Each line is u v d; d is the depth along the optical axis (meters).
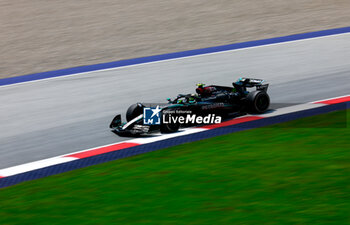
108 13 85.56
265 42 59.84
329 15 75.31
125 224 19.55
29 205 22.28
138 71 50.59
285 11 80.19
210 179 23.38
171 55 57.03
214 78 46.12
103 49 63.91
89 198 22.39
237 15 79.50
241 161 25.36
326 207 19.55
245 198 21.02
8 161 29.44
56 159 28.89
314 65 47.66
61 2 95.19
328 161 24.28
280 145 27.42
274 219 18.97
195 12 83.00
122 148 29.45
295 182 22.16
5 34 75.12
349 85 40.28
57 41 69.69
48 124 36.16
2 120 37.97
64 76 50.69
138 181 23.88
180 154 27.31
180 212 20.23
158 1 92.69
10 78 51.66
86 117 37.09
